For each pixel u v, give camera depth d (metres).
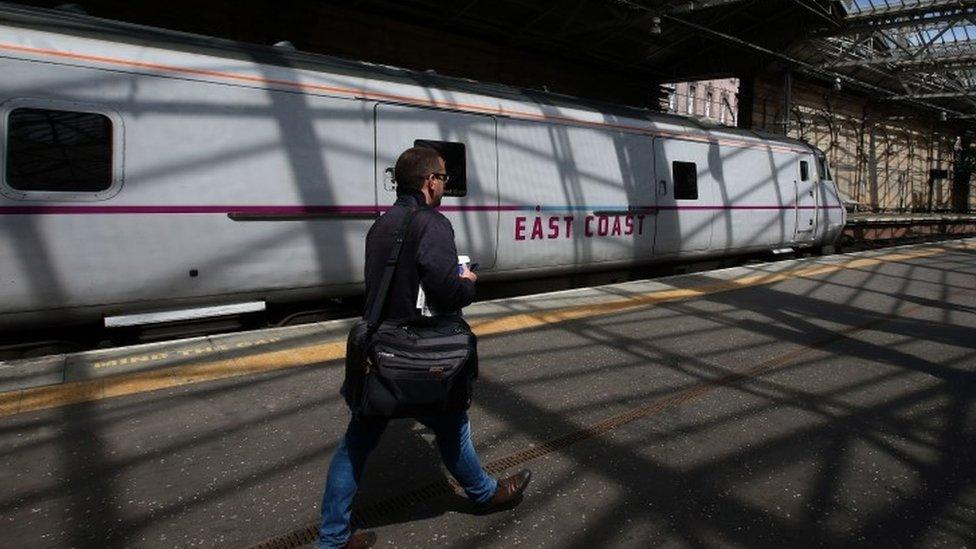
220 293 5.36
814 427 3.75
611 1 13.15
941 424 3.84
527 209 7.51
